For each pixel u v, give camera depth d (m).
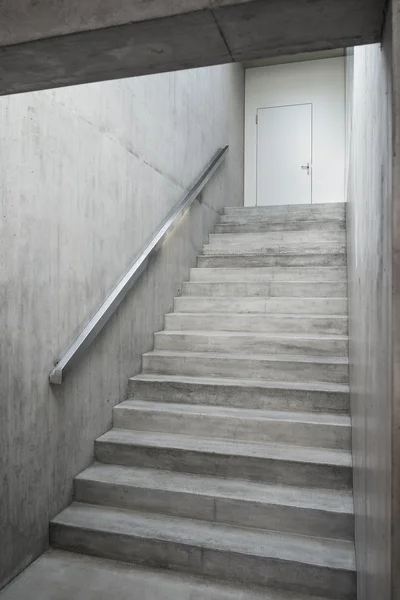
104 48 1.22
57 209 2.35
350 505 2.24
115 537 2.25
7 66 1.33
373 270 1.22
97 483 2.52
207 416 2.83
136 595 2.00
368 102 1.40
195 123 4.66
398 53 0.86
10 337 2.03
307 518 2.22
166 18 1.09
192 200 4.15
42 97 2.22
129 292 3.25
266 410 2.94
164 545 2.18
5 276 1.99
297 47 1.21
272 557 2.05
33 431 2.21
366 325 1.46
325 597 1.99
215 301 4.05
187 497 2.38
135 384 3.21
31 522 2.21
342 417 2.78
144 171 3.42
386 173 0.94
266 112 7.26
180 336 3.62
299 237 4.89
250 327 3.73
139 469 2.69
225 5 1.04
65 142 2.41
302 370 3.13
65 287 2.42
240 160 7.00
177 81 4.14
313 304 3.84
